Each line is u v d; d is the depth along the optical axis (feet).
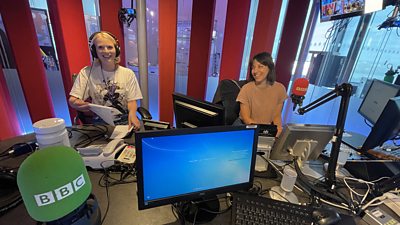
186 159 2.22
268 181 3.19
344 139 4.75
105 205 2.54
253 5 7.84
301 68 8.98
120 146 3.56
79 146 3.75
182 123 3.84
